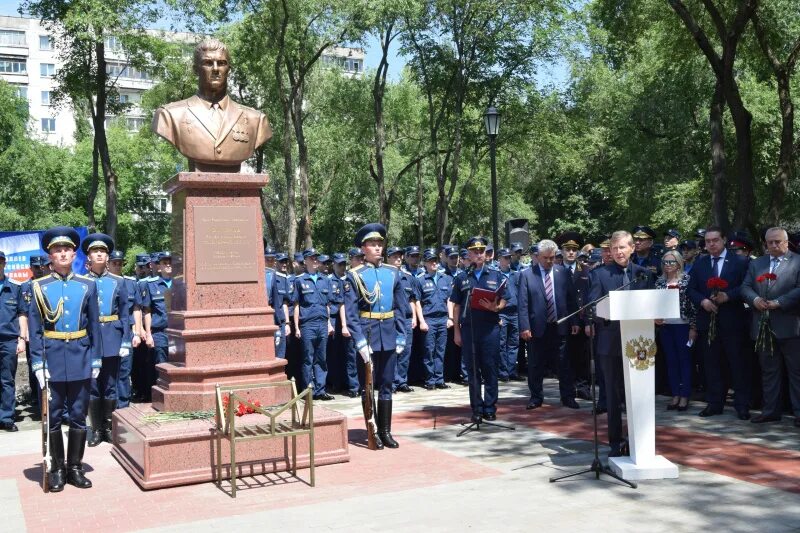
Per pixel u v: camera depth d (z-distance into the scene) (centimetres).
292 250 3031
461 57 3078
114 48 3095
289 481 697
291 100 3009
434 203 4359
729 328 935
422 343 1347
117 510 629
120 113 2920
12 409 1047
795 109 2555
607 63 3950
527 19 3067
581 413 1013
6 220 3969
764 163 2600
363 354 817
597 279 748
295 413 737
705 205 2862
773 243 899
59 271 739
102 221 4672
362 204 4369
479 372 979
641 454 680
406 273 1290
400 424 968
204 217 792
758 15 1967
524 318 1046
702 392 1150
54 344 717
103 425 948
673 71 2731
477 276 961
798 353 876
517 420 973
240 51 2830
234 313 793
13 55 6925
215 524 578
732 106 1745
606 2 2916
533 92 3262
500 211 4216
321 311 1238
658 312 658
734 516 560
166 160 4800
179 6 2523
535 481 671
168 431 702
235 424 727
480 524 556
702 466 706
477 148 3412
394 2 2636
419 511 591
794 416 925
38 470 790
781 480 652
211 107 820
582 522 555
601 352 725
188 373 768
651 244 1108
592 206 4688
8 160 4106
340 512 596
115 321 952
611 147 3566
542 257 1056
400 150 4369
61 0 2569
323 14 2816
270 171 4078
